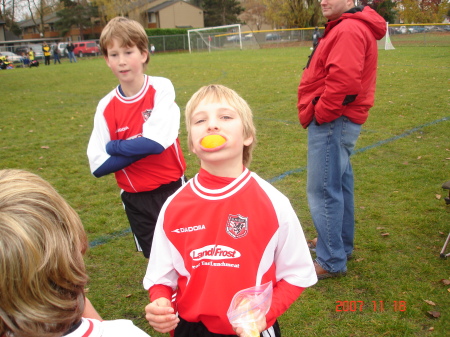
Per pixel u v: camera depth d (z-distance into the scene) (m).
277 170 5.79
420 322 2.76
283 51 28.59
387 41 24.23
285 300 1.60
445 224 4.04
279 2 40.78
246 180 1.62
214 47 39.03
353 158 6.05
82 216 4.69
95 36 67.38
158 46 42.50
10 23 75.94
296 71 16.20
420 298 2.98
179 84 14.67
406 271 3.32
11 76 21.23
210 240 1.59
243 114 1.68
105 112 2.77
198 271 1.59
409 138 6.85
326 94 2.74
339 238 3.19
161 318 1.50
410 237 3.85
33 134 8.41
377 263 3.46
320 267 3.27
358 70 2.67
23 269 0.85
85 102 12.13
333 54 2.69
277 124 8.26
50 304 0.89
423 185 5.00
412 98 9.79
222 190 1.60
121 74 2.66
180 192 1.68
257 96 11.34
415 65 15.84
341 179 3.16
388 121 7.92
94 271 3.62
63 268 0.91
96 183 5.69
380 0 31.00
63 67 26.39
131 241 4.12
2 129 8.92
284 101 10.47
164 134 2.66
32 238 0.87
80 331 0.99
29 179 0.99
